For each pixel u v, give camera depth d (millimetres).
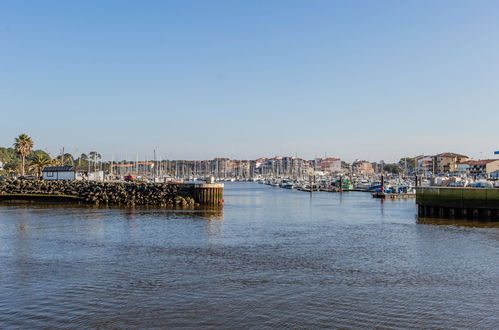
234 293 26922
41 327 21672
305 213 78250
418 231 52969
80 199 93125
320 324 22109
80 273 31656
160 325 21922
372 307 24594
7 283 28969
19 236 47469
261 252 39812
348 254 38938
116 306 24547
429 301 25656
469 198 63344
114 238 46906
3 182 103938
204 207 85188
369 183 181250
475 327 21891
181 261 35812
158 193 89438
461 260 36531
